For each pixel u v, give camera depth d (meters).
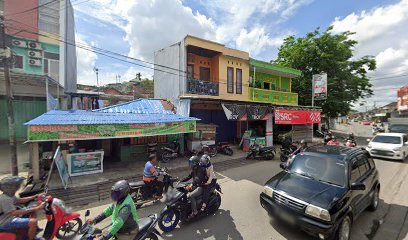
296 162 5.02
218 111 15.24
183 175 8.02
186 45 12.69
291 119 14.86
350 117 103.00
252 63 16.03
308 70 21.34
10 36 9.77
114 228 2.46
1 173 7.48
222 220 4.45
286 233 3.94
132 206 2.72
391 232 4.03
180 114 11.05
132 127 7.68
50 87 12.34
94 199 5.58
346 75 20.42
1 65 7.85
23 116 12.55
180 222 4.36
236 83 15.15
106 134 7.07
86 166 7.50
